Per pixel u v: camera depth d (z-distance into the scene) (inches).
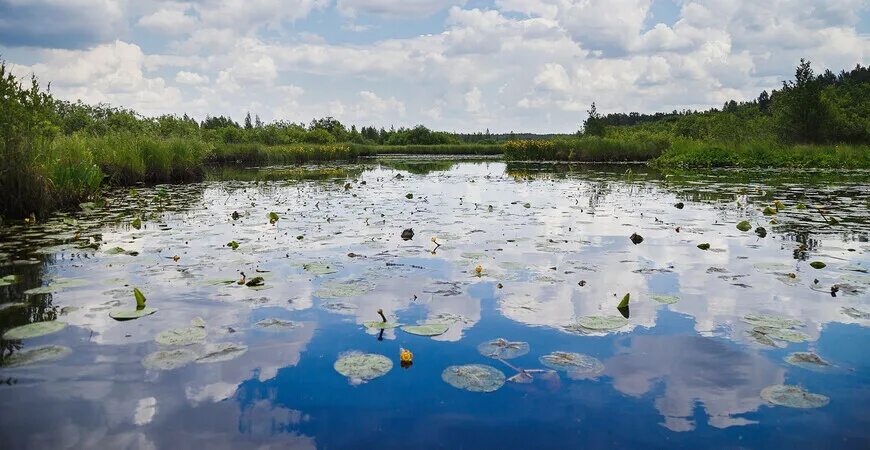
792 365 103.7
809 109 1060.5
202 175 665.0
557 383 97.0
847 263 185.3
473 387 95.3
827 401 90.1
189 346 113.3
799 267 180.2
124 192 463.2
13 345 114.0
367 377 99.3
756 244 219.8
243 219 294.5
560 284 160.6
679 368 102.9
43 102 317.1
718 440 79.0
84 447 76.9
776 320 127.2
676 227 260.8
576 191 464.4
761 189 456.8
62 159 393.1
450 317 131.5
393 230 257.4
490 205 357.4
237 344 114.6
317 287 158.1
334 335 120.0
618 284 160.7
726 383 96.8
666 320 128.9
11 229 262.4
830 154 845.8
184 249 213.6
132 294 151.0
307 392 93.8
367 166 1036.5
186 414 86.5
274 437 79.9
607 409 88.2
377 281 164.2
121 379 98.5
